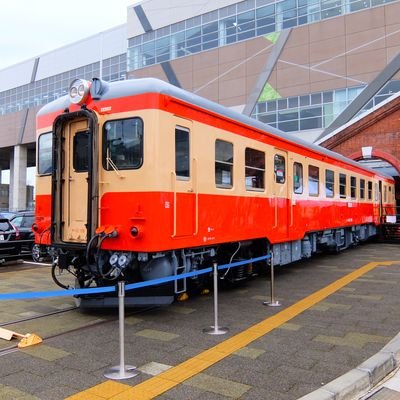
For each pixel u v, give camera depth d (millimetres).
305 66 36438
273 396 4023
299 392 4102
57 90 53938
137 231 6070
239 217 8172
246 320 6562
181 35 43250
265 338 5691
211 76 41031
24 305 7492
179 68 42938
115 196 6391
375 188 19797
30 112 52812
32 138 51812
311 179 11875
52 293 4973
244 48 39375
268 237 9266
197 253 7375
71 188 6977
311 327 6191
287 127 36844
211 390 4152
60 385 4254
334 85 35094
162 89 6336
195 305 7520
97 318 6680
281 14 37969
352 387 4215
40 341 5531
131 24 46719
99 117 6613
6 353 5137
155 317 6730
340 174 14547
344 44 34938
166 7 44250
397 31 32906
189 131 6887
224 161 7797
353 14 34688
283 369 4648
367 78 33844
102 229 6266
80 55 52094
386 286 9281
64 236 6961
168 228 6293
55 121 6922
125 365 4746
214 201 7426
